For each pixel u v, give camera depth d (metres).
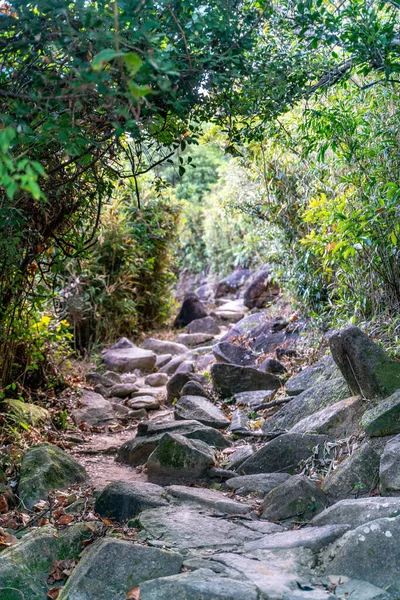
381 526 3.01
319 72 4.23
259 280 11.19
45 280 5.46
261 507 3.78
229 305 11.97
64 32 2.71
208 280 15.12
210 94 3.68
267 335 8.12
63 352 7.26
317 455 4.23
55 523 3.71
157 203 11.05
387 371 4.33
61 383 7.00
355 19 4.00
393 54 4.12
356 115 5.39
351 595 2.79
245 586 2.77
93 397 7.14
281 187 7.49
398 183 5.07
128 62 1.98
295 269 7.33
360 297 5.63
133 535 3.46
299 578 2.92
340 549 3.04
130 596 2.80
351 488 3.72
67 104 3.00
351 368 4.51
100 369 8.84
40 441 5.35
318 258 6.73
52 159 3.87
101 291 9.93
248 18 3.43
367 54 4.00
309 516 3.60
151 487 4.03
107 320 10.04
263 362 6.90
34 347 6.32
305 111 4.84
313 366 5.84
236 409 6.04
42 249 4.98
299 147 6.77
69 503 4.04
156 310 11.73
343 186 6.32
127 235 10.29
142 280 11.30
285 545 3.18
